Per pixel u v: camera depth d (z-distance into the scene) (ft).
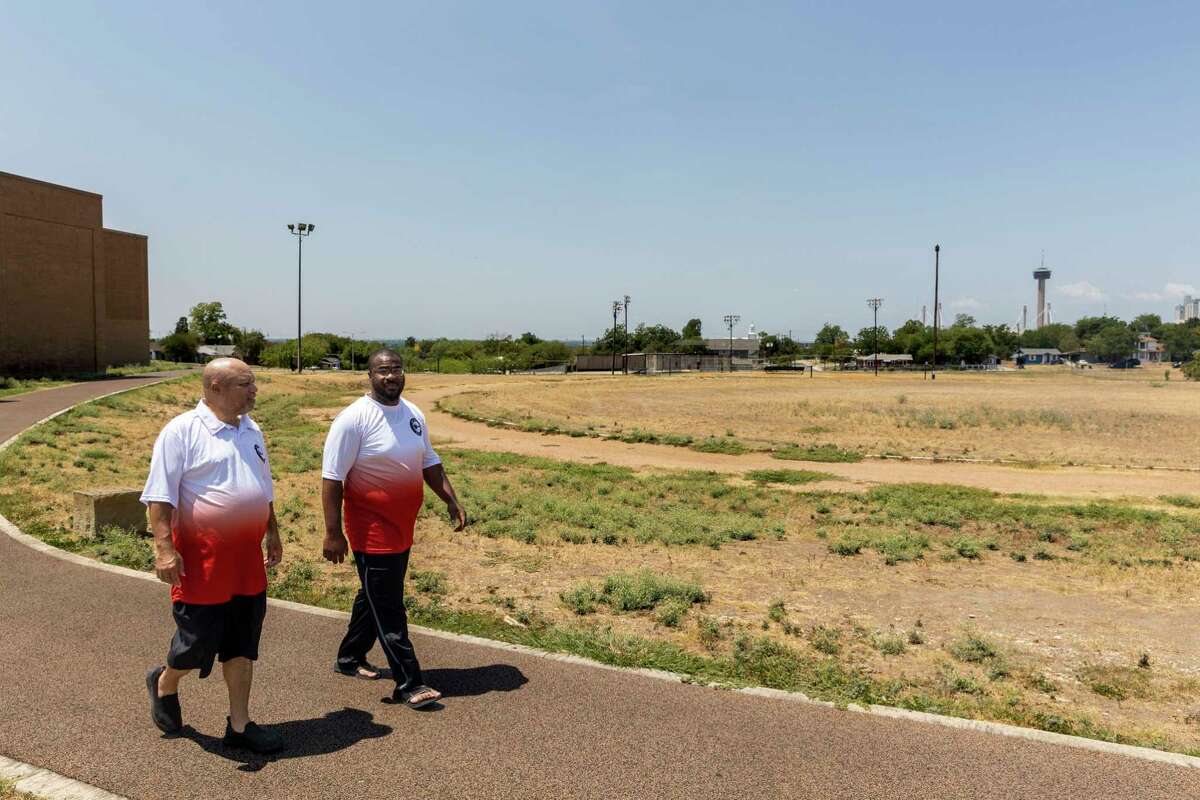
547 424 102.89
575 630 19.45
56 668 15.37
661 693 14.98
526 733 12.97
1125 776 12.00
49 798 10.55
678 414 128.57
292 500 40.09
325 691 14.62
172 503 11.30
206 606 11.64
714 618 22.71
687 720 13.71
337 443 13.76
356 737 12.69
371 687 14.89
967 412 127.75
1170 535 39.81
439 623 20.16
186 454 11.38
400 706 13.99
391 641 13.97
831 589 27.53
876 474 65.21
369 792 10.93
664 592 24.61
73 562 23.95
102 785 10.95
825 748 12.73
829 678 17.04
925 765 12.21
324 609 19.93
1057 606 26.11
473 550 31.58
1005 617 24.56
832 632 21.54
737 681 15.99
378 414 14.14
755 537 37.86
